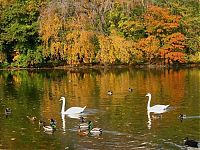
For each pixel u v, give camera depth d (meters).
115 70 99.06
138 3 107.62
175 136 43.41
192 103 58.25
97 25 104.06
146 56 105.62
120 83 77.56
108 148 40.09
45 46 103.62
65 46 101.12
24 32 104.38
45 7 106.12
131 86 73.69
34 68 106.44
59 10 102.25
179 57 105.56
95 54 102.19
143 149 39.66
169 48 106.44
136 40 106.56
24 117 52.44
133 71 96.50
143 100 60.97
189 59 107.44
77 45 100.31
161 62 106.69
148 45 105.12
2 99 64.25
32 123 49.44
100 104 58.94
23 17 107.44
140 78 83.88
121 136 43.56
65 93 68.31
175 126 46.94
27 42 106.75
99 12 104.62
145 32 107.88
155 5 110.75
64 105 54.12
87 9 103.81
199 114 51.97
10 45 108.50
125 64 105.00
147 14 108.25
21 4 108.56
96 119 50.59
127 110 54.84
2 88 74.88
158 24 106.44
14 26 105.50
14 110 56.38
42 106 58.66
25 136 44.41
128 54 102.19
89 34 100.75
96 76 88.38
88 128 45.25
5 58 106.88
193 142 39.75
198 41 109.25
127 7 107.19
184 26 110.19
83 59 101.62
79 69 102.12
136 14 109.06
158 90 69.00
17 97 65.69
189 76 85.06
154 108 53.97
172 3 111.38
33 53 106.06
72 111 53.69
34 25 105.69
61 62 106.19
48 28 101.38
